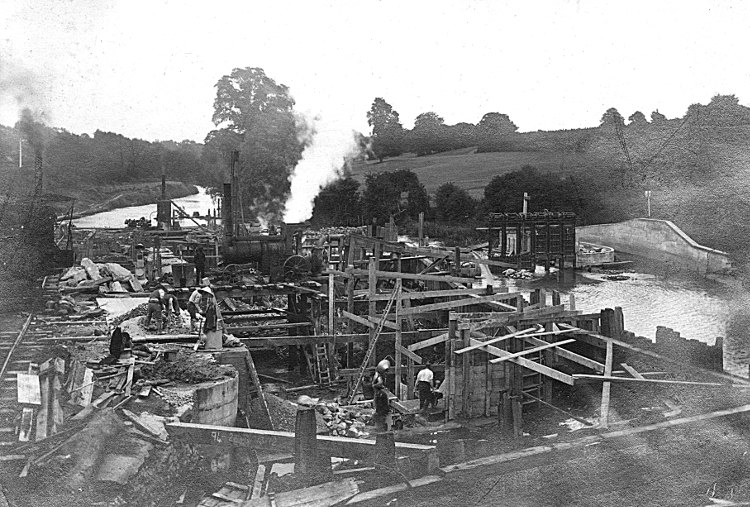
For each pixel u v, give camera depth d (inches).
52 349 757.9
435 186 1990.7
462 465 541.0
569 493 542.6
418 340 1116.5
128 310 1091.3
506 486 542.3
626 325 1165.1
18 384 598.9
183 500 511.5
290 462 563.5
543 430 780.0
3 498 444.1
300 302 1208.2
